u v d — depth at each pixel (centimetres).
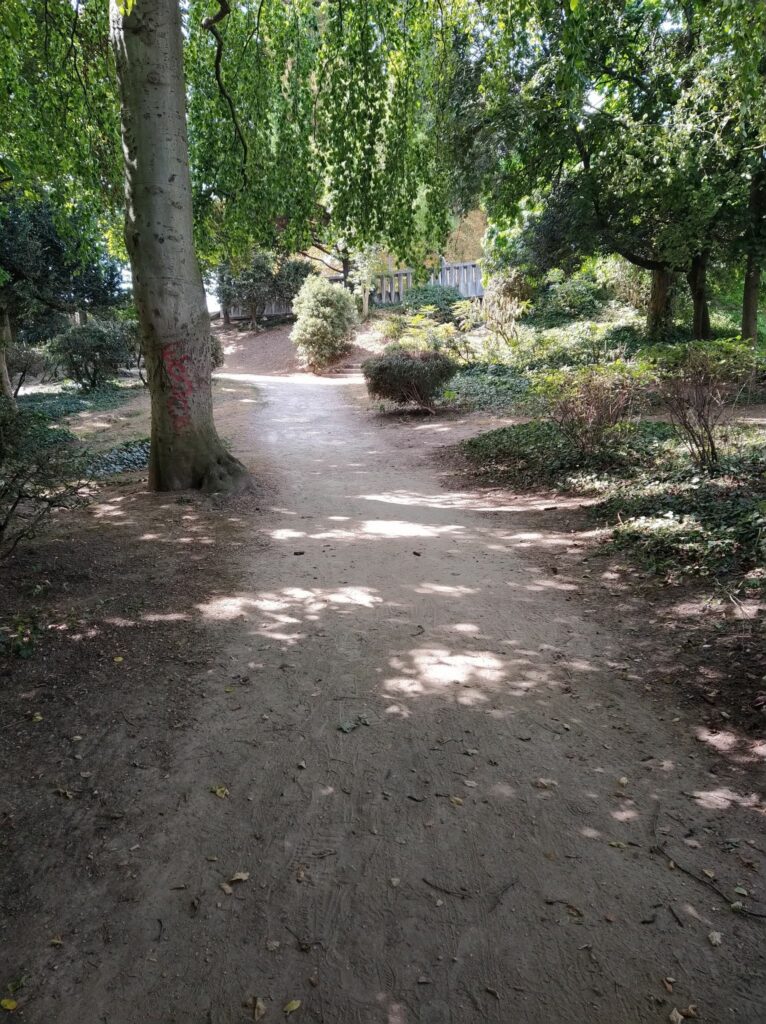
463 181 1437
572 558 591
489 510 786
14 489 564
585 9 709
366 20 847
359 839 274
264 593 534
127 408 1945
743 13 623
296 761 326
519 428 1143
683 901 238
